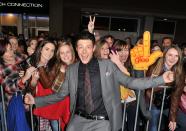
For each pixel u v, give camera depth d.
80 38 2.20
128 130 3.33
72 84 2.30
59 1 12.24
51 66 3.10
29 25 13.62
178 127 3.22
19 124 2.52
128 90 3.02
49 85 2.95
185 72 3.07
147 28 13.35
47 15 13.09
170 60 2.93
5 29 13.52
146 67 2.93
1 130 2.68
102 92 2.23
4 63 2.85
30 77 2.85
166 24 14.17
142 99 2.87
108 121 2.28
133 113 3.18
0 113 2.67
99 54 3.12
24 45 5.42
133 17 13.91
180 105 3.06
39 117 3.06
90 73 2.26
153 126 3.13
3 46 2.91
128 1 12.49
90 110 2.27
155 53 2.90
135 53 2.97
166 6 12.68
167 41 5.32
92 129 2.27
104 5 12.45
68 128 2.39
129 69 3.25
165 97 3.05
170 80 2.17
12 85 2.63
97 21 13.91
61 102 2.90
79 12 12.85
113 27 14.06
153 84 2.18
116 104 2.27
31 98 2.50
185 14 12.87
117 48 3.27
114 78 2.28
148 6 12.62
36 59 3.13
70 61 3.04
